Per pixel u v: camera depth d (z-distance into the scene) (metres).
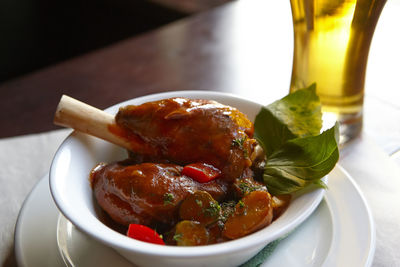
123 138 0.37
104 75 0.61
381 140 0.47
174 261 0.29
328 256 0.32
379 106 0.53
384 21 0.74
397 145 0.47
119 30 1.25
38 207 0.36
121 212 0.33
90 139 0.37
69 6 1.22
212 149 0.35
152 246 0.28
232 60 0.64
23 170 0.43
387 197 0.39
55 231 0.34
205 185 0.34
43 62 1.19
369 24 0.41
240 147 0.35
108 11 1.26
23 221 0.35
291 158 0.35
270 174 0.35
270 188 0.34
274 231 0.29
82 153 0.36
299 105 0.41
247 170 0.36
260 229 0.31
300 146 0.35
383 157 0.44
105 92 0.57
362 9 0.40
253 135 0.40
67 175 0.33
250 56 0.65
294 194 0.33
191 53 0.66
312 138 0.35
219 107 0.36
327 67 0.44
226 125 0.35
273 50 0.67
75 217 0.30
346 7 0.40
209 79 0.60
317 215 0.35
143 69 0.62
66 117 0.36
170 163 0.37
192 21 0.76
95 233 0.28
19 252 0.32
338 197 0.36
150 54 0.66
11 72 1.12
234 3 0.82
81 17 1.27
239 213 0.31
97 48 1.28
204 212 0.32
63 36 1.24
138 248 0.28
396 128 0.49
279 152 0.36
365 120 0.51
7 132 0.51
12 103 0.56
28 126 0.52
